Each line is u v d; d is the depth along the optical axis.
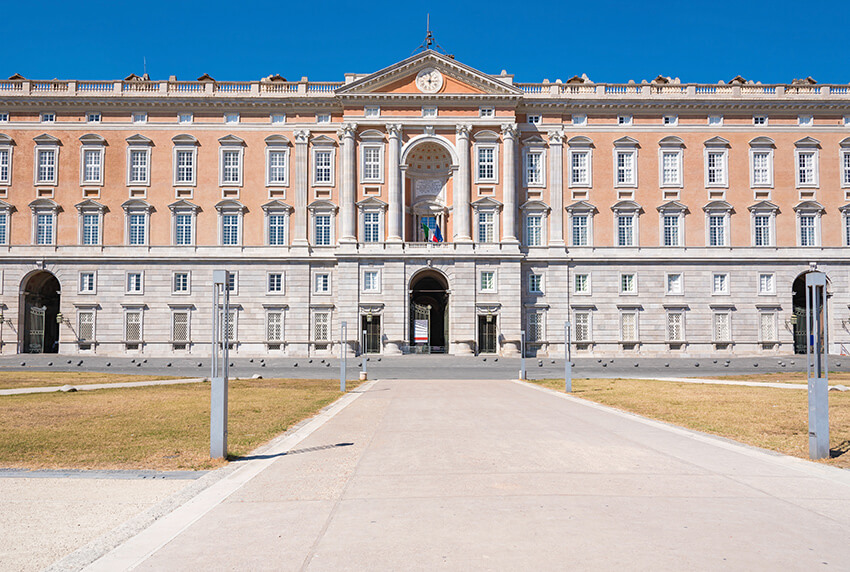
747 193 72.75
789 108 72.88
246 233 71.75
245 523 9.62
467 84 72.00
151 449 16.02
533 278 72.38
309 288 71.44
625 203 72.50
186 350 70.75
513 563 7.77
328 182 72.19
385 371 52.19
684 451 15.27
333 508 10.37
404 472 13.05
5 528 9.55
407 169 72.25
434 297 80.00
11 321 69.62
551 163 72.94
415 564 7.77
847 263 71.88
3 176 71.12
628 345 71.81
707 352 71.69
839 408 24.00
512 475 12.66
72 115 71.69
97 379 40.91
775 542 8.51
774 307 72.06
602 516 9.73
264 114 72.62
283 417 22.27
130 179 71.56
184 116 72.25
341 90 70.19
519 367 56.12
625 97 72.69
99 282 70.62
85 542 8.88
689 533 8.88
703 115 73.31
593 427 19.56
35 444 16.67
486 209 71.44
